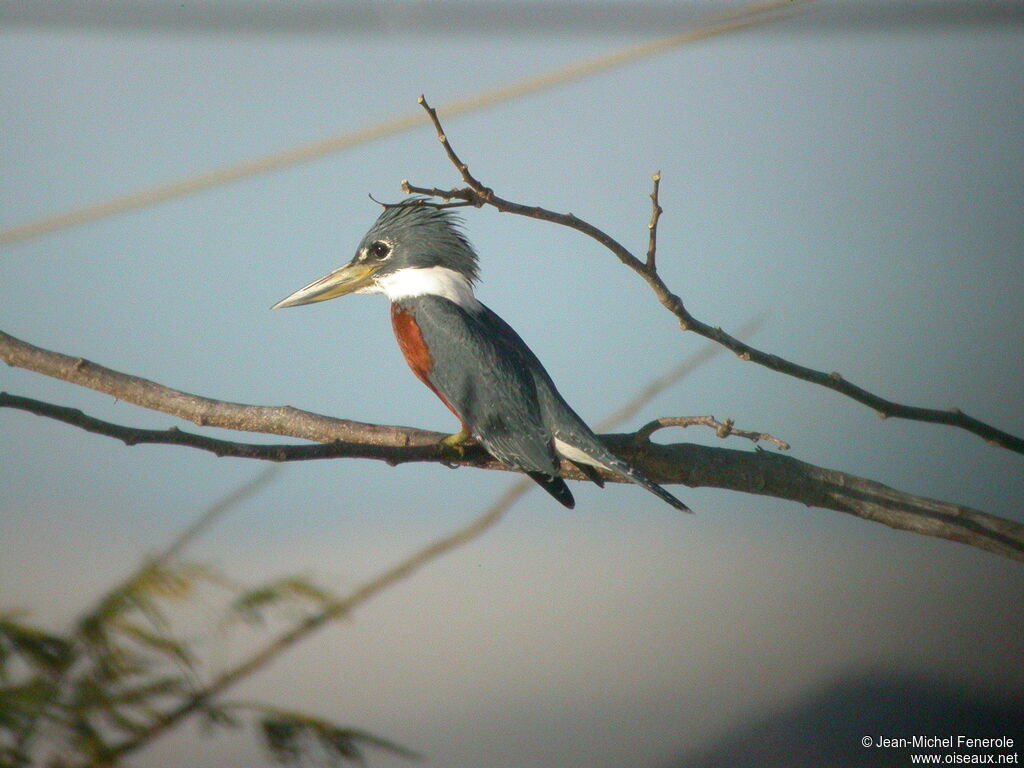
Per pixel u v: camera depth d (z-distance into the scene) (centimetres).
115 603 441
